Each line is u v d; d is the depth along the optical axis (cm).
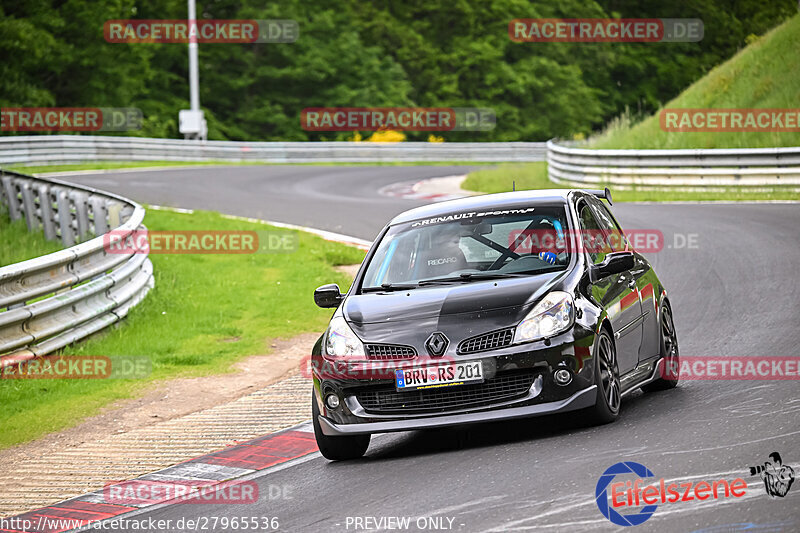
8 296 3644
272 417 3108
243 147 15762
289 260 5925
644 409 2630
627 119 12112
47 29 17688
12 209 7350
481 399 2397
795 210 6819
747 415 2377
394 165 16288
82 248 4119
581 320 2434
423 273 2708
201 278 5428
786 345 3288
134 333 4281
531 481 2022
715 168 8538
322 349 2547
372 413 2453
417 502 2005
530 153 18000
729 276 4741
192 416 3203
